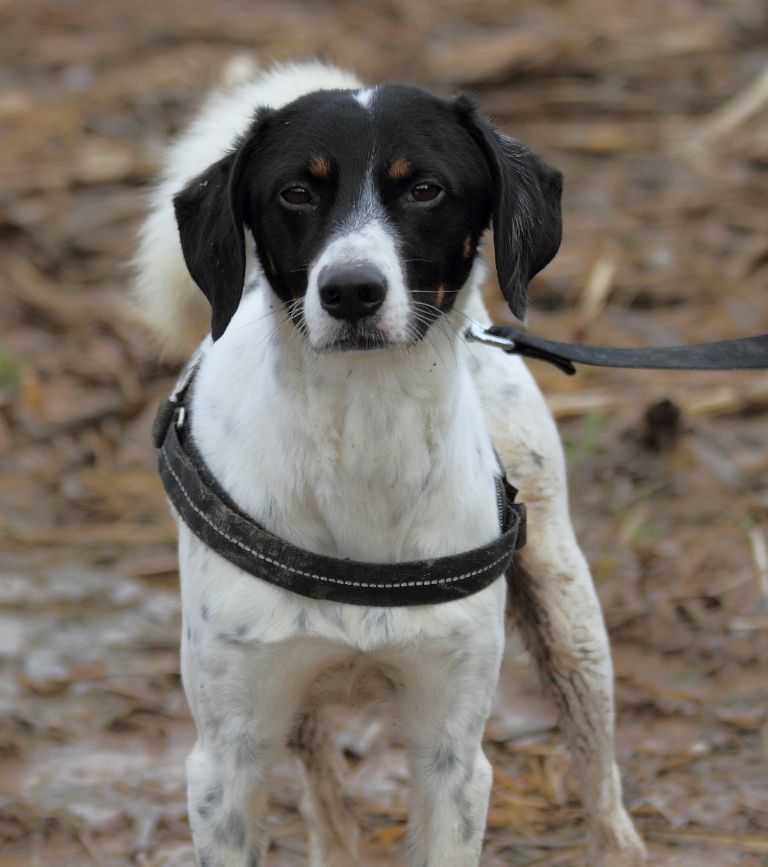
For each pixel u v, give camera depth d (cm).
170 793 760
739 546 988
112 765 785
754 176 1539
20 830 725
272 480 541
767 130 1614
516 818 748
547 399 1162
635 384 1193
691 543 997
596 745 678
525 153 585
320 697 586
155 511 1062
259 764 560
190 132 690
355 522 538
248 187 555
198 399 592
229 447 559
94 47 1856
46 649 891
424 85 1706
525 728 823
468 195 546
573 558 666
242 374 572
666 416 1089
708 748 794
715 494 1052
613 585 951
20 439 1148
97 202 1508
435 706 563
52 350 1276
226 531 541
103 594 955
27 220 1472
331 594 536
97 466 1121
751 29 1861
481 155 555
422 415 533
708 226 1443
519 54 1738
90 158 1574
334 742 700
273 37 1853
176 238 655
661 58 1791
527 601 676
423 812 578
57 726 815
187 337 685
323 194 530
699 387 1184
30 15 1959
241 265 550
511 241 554
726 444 1109
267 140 551
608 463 1096
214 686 549
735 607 922
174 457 576
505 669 880
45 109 1692
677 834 725
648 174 1549
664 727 817
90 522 1046
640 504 1048
